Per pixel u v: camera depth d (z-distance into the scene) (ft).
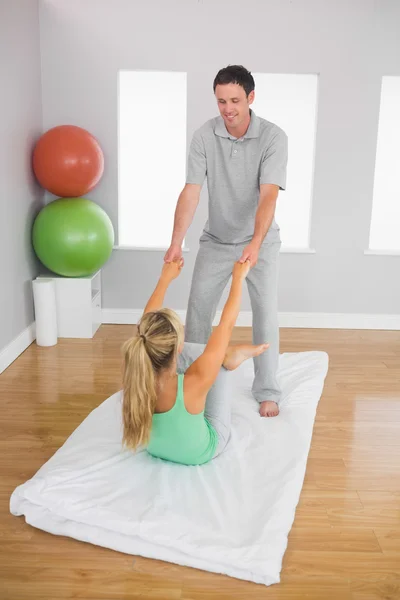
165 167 14.57
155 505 6.66
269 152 8.37
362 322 14.42
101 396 10.25
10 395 10.25
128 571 6.06
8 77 11.44
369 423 9.50
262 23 12.99
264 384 9.36
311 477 7.88
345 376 11.43
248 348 7.72
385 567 6.18
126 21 13.01
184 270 14.17
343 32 13.00
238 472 7.39
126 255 14.16
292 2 12.88
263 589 5.84
